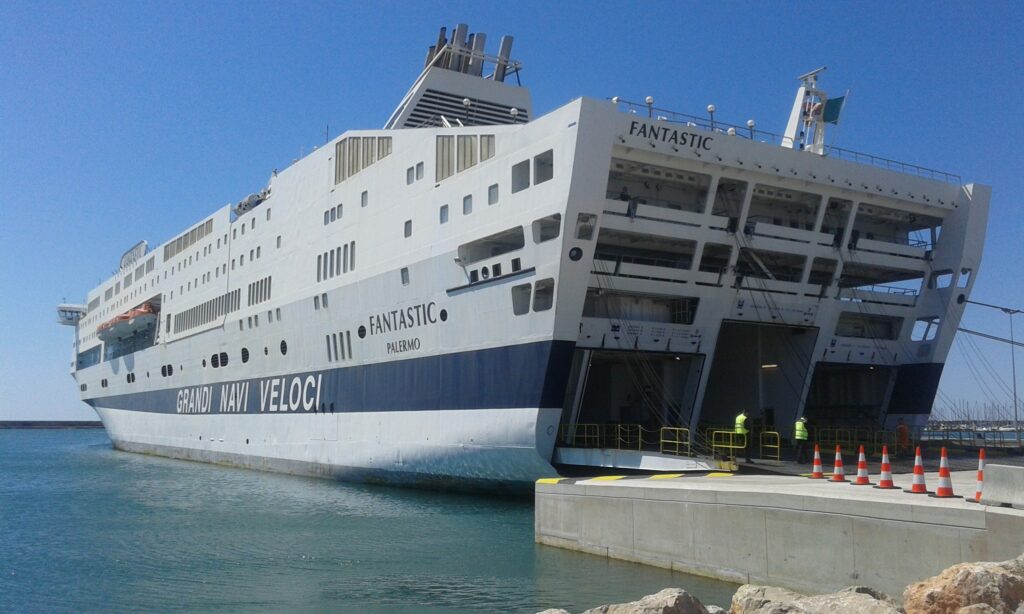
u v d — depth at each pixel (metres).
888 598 9.07
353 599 13.41
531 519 21.61
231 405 39.69
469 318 23.92
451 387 24.70
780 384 29.09
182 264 46.56
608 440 27.73
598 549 15.81
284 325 34.31
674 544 14.15
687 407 25.89
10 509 26.66
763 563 12.59
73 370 70.06
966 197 27.78
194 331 43.94
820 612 8.37
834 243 26.31
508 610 12.35
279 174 35.69
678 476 18.28
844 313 28.22
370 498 26.52
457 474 25.27
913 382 29.61
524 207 21.84
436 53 33.91
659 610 8.61
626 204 22.41
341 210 30.59
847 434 29.16
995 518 9.94
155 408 50.66
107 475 39.66
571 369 23.14
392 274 27.30
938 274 28.86
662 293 24.00
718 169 23.28
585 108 20.31
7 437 123.19
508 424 22.56
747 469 19.80
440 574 15.09
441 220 25.12
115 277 59.59
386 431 27.69
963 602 8.30
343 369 30.34
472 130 24.30
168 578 15.48
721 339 32.06
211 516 23.70
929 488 14.77
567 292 21.00
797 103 29.58
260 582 14.95
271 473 35.84
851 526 11.47
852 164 25.31
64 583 15.22
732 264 24.58
